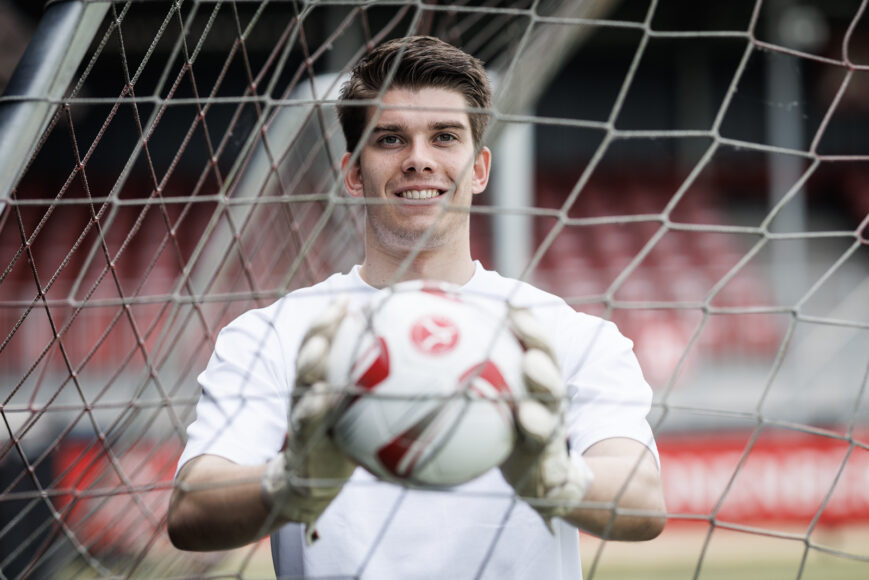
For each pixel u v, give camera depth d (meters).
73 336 14.05
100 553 4.74
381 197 2.75
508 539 2.64
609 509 2.07
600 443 2.52
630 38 21.30
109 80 19.22
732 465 12.64
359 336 1.89
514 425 1.88
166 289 17.05
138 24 15.77
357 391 1.83
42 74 2.31
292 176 6.48
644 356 16.48
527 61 6.04
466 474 1.87
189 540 2.32
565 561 2.77
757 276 18.52
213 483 2.15
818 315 17.80
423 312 1.97
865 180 22.30
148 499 5.02
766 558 11.44
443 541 2.64
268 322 2.82
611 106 22.81
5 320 13.95
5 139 2.26
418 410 1.86
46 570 6.11
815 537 12.34
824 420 13.20
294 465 1.87
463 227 2.88
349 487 2.68
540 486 1.87
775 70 19.27
